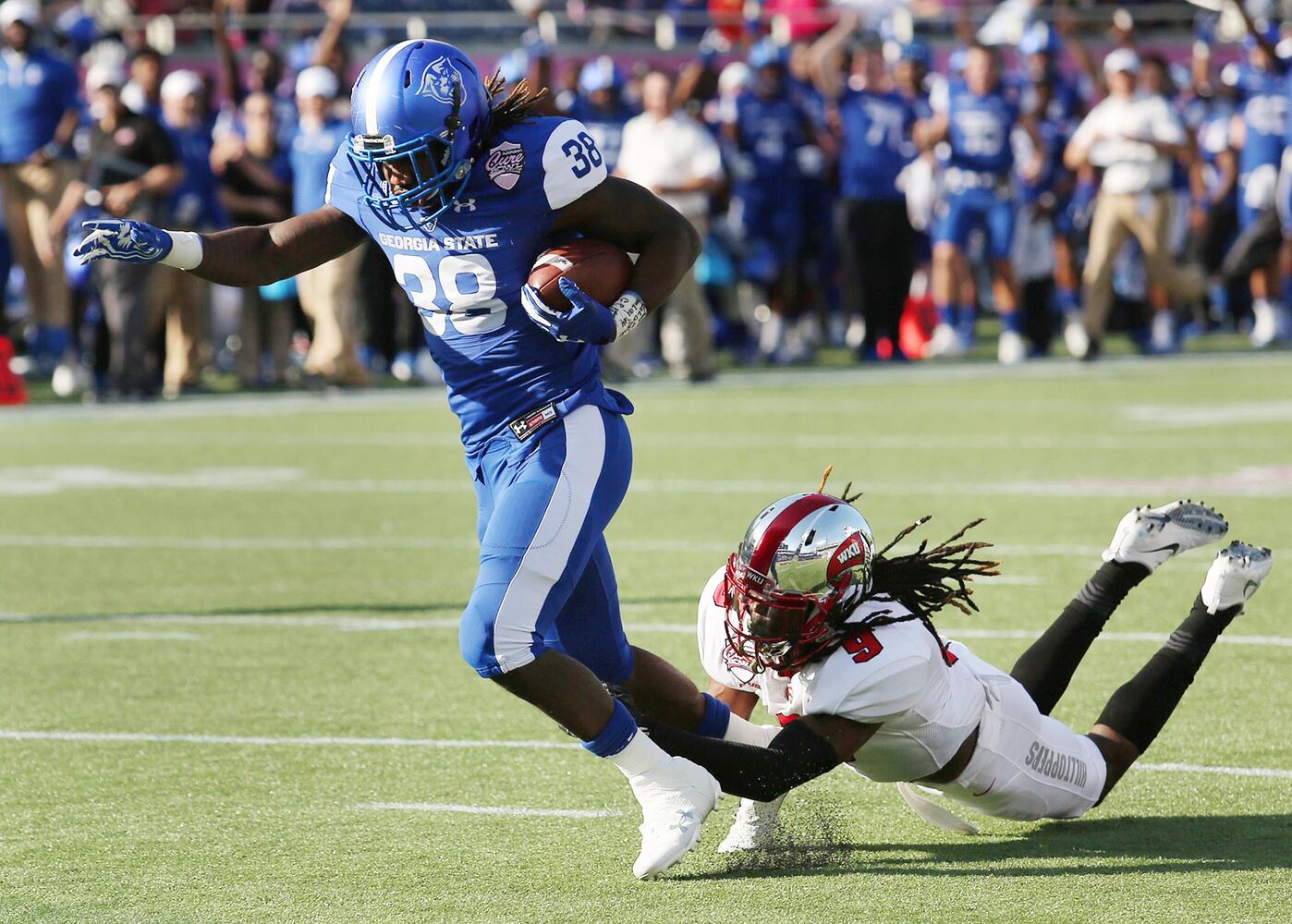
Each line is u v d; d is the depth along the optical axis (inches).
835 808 645.3
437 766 698.2
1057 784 596.7
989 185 2219.5
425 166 561.9
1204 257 2539.4
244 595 1037.8
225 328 2294.5
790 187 2199.8
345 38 2357.3
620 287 582.6
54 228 1973.4
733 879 563.8
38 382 2183.8
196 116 1932.8
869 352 2290.8
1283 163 2358.5
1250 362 2233.0
